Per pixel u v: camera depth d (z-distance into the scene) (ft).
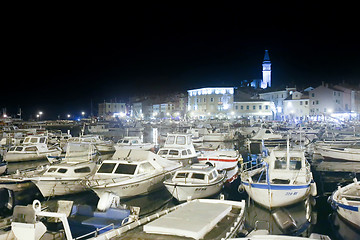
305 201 58.95
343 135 149.28
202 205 45.47
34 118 536.83
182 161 87.04
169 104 449.06
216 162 91.25
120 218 47.62
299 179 60.34
